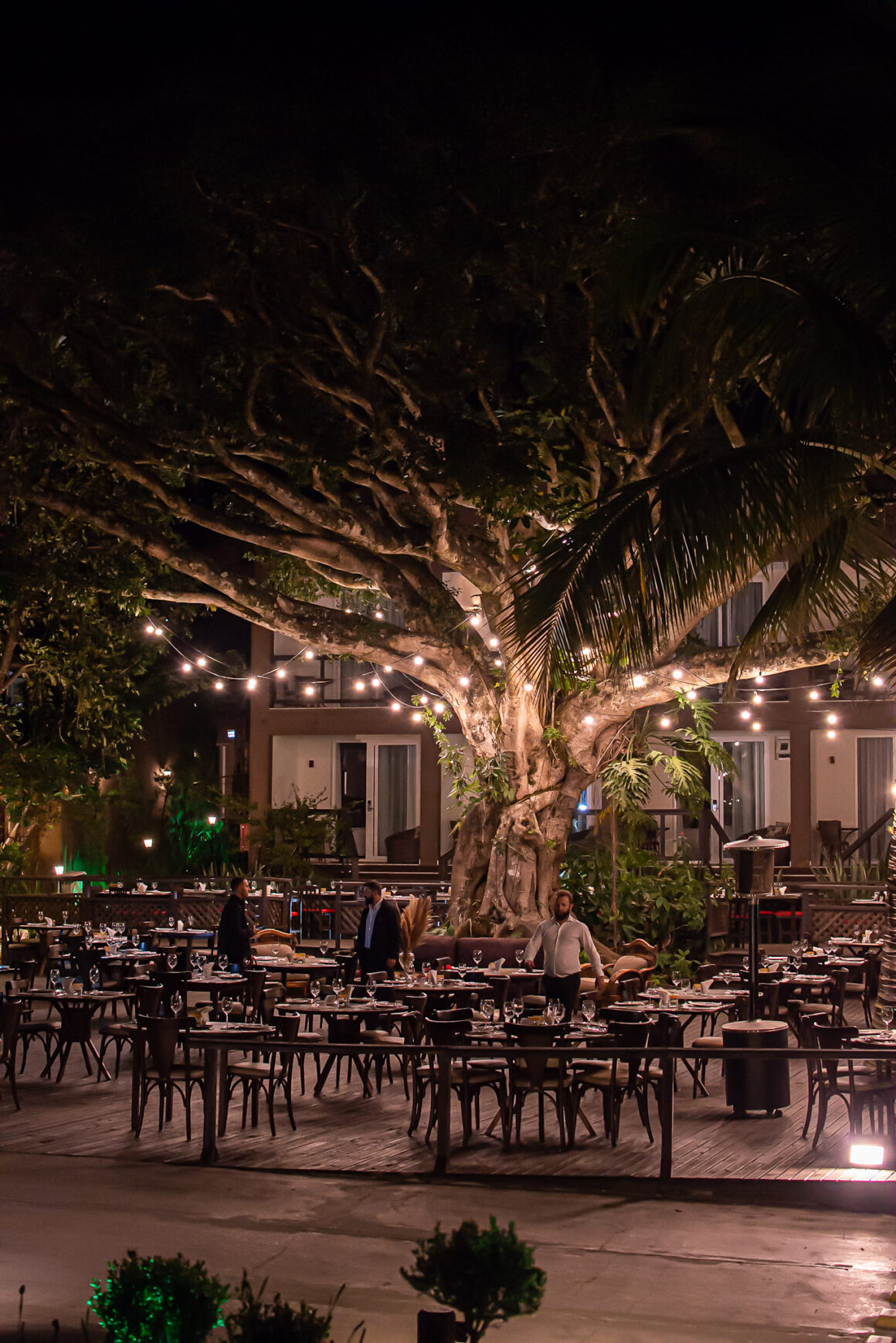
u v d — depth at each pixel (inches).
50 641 1005.8
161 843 1270.9
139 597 836.6
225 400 658.8
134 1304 168.7
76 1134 448.1
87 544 834.8
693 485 421.1
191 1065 455.5
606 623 414.3
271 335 651.5
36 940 929.5
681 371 465.1
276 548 743.1
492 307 673.6
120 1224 339.3
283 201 617.0
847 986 694.5
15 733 1017.5
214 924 964.6
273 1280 295.4
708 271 545.3
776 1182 378.9
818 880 1020.5
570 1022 537.0
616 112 581.9
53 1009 749.9
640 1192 382.0
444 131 591.5
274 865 1111.6
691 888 868.6
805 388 445.1
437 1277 176.9
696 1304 283.7
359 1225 343.0
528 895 784.3
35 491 725.9
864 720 1151.6
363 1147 430.9
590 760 797.9
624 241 474.6
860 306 442.9
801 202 436.5
